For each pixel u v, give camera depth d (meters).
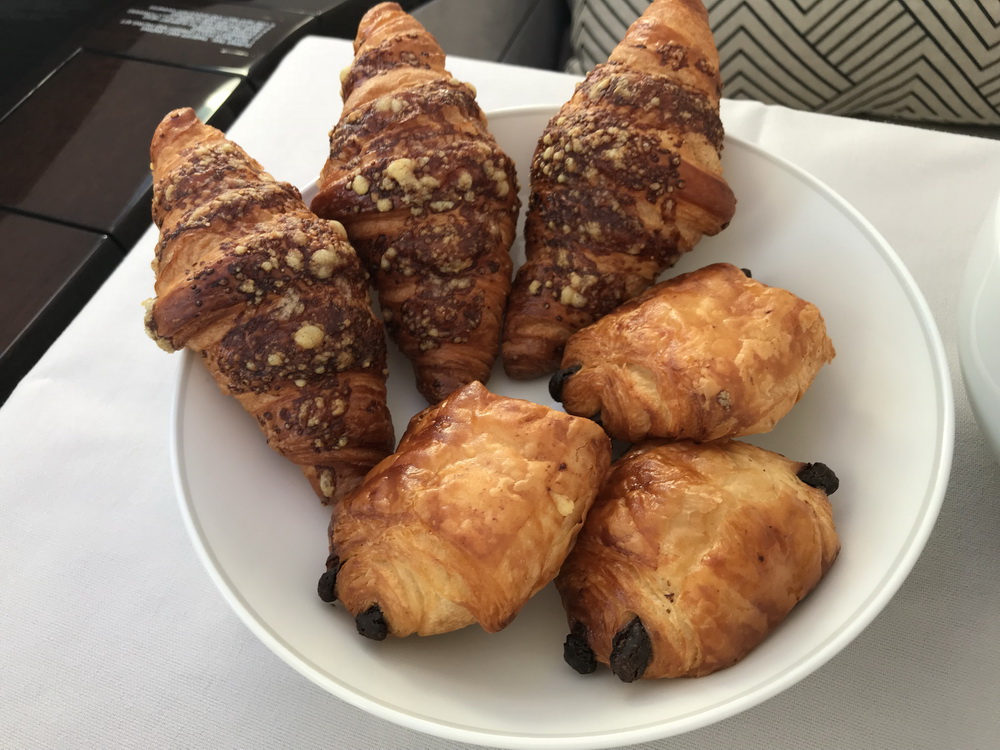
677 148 0.25
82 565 0.25
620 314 0.25
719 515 0.20
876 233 0.25
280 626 0.20
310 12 0.46
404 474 0.21
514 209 0.28
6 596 0.25
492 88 0.36
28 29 0.45
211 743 0.22
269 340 0.23
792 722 0.21
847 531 0.22
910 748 0.20
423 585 0.20
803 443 0.24
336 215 0.26
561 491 0.20
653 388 0.23
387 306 0.27
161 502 0.27
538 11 0.49
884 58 0.40
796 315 0.23
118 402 0.29
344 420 0.24
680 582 0.20
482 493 0.20
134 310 0.31
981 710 0.21
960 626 0.22
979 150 0.31
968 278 0.21
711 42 0.27
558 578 0.22
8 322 0.34
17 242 0.37
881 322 0.24
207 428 0.24
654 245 0.26
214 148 0.25
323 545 0.24
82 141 0.40
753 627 0.20
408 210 0.25
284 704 0.22
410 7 0.45
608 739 0.18
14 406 0.29
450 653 0.21
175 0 0.48
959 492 0.24
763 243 0.27
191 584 0.25
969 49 0.39
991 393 0.20
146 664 0.23
